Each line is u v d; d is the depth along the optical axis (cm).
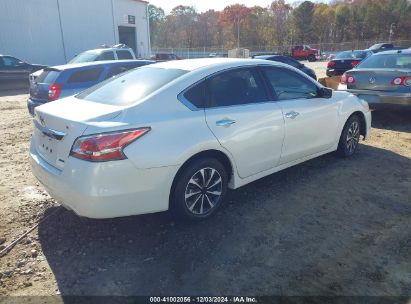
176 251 317
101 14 2645
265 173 416
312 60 4250
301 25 8300
